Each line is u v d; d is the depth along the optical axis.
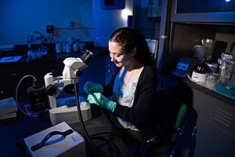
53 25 2.87
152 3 2.03
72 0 2.85
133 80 1.14
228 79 1.42
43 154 0.66
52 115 0.92
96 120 1.00
